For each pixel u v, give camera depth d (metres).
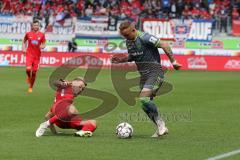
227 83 74.88
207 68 102.62
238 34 107.31
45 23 108.44
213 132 35.22
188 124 38.69
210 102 52.66
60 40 108.31
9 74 83.38
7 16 107.50
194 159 26.73
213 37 106.69
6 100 51.69
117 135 32.38
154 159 26.69
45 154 27.48
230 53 106.69
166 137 33.00
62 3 115.75
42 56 101.44
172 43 106.62
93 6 116.75
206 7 115.81
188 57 102.88
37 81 72.69
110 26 107.56
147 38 31.61
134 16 113.06
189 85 71.00
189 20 106.19
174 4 116.00
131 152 28.23
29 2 116.38
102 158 26.77
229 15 109.56
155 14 115.00
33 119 39.97
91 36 107.81
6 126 36.56
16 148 28.89
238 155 27.78
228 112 45.47
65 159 26.42
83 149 28.81
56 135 32.91
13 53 102.38
